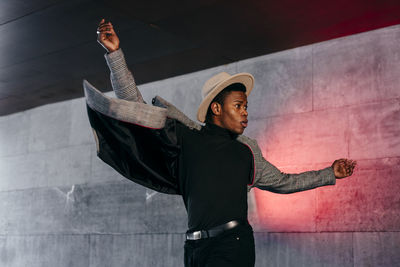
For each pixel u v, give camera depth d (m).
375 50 4.92
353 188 4.85
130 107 1.93
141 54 5.62
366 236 4.71
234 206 1.98
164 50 5.49
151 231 6.28
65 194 7.29
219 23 4.77
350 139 4.94
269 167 2.20
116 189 6.72
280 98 5.46
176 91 6.36
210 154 2.03
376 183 4.73
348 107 5.00
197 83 6.18
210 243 1.92
